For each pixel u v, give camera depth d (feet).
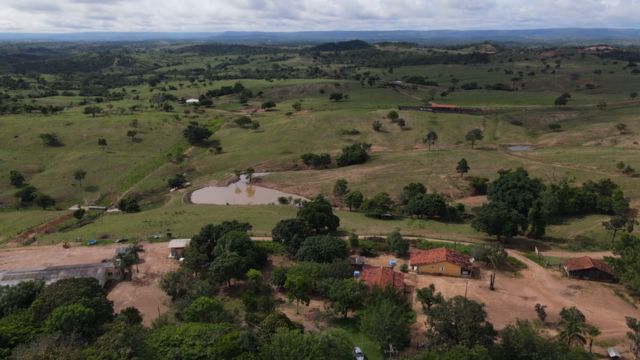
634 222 334.85
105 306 213.66
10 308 216.95
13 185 481.46
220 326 196.75
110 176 516.73
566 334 199.41
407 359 193.16
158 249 317.63
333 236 333.83
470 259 292.81
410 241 326.85
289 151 592.60
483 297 256.73
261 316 218.18
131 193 479.00
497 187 394.93
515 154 554.05
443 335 193.77
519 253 308.81
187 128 639.76
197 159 574.97
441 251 290.56
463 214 383.45
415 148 604.49
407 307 237.04
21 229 382.83
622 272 263.08
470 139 600.80
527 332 187.11
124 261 279.28
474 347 177.27
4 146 574.56
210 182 503.61
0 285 248.52
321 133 649.61
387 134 646.33
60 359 160.56
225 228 309.83
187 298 237.25
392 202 415.23
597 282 271.49
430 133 590.14
